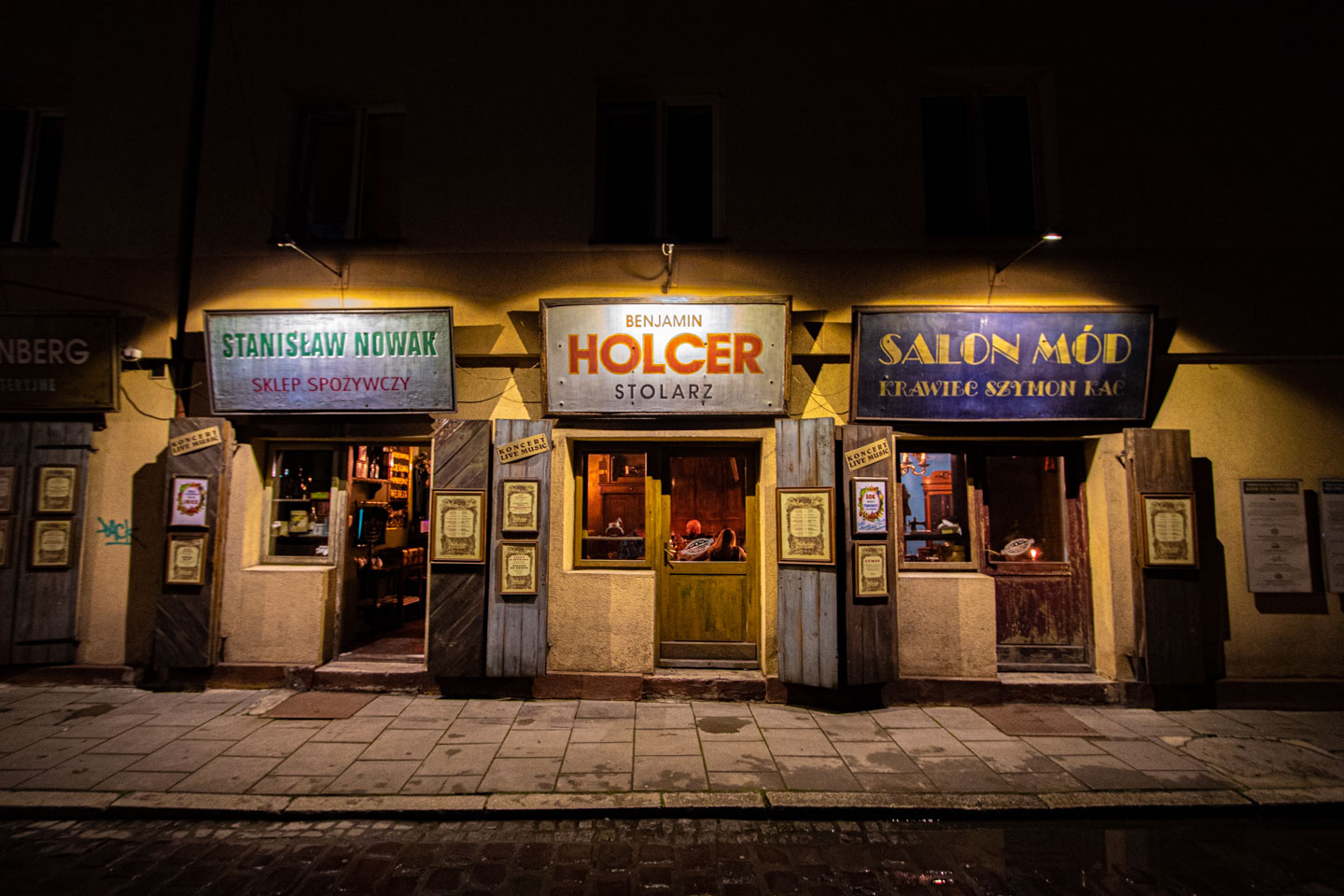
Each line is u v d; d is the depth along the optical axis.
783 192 5.76
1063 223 5.68
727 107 5.84
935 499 5.84
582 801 3.64
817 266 5.72
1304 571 5.43
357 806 3.58
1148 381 5.44
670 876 3.04
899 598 5.42
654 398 5.47
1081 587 5.70
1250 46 5.81
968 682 5.29
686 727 4.74
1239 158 5.73
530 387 5.71
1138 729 4.77
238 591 5.59
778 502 5.34
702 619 5.71
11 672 5.54
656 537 5.72
